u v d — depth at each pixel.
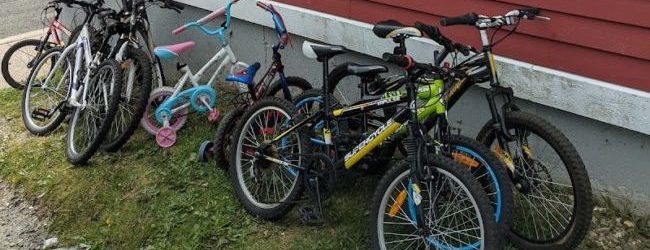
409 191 2.81
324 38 4.25
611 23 2.97
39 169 4.21
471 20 2.90
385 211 2.96
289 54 4.63
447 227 2.92
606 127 3.19
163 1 4.55
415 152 2.76
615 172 3.26
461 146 2.88
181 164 4.05
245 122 3.62
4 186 4.11
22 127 4.82
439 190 2.78
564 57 3.19
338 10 4.16
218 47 5.09
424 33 2.94
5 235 3.65
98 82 4.27
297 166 3.35
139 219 3.61
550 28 3.18
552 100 3.25
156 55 4.17
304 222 3.37
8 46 6.69
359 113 3.17
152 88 4.47
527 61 3.33
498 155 2.98
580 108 3.16
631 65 2.97
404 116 2.91
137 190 3.87
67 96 4.49
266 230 3.41
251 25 4.80
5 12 8.27
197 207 3.64
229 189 3.76
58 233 3.63
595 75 3.11
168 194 3.78
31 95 5.05
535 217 3.17
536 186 3.05
